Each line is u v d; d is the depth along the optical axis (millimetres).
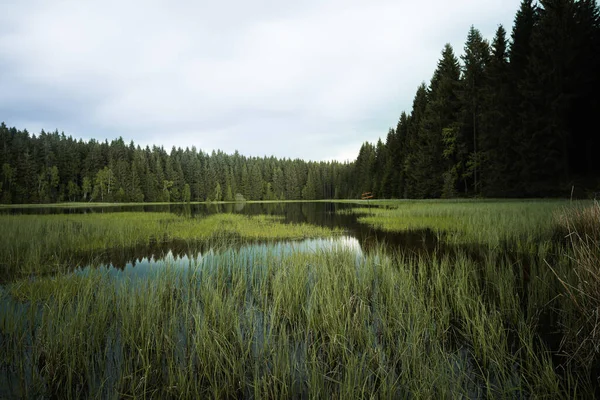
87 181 74250
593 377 2752
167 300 5043
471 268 6273
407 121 52438
